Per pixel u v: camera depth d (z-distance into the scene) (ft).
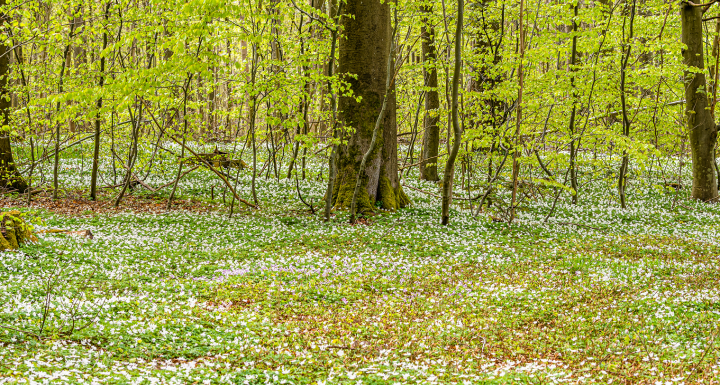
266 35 48.08
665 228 55.88
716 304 28.40
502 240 49.65
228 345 23.88
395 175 65.41
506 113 68.44
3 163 68.08
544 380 19.45
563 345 24.85
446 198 54.70
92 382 17.66
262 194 72.33
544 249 46.26
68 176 81.66
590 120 71.56
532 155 58.08
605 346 24.13
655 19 63.31
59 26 48.26
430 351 24.13
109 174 84.99
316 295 33.53
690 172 93.04
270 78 50.60
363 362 22.38
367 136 62.28
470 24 70.95
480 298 32.65
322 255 44.47
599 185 84.07
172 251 43.86
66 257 38.52
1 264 34.45
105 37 59.67
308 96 54.49
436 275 38.52
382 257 43.62
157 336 24.27
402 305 31.68
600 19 62.95
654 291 31.73
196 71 41.78
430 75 81.51
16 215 40.27
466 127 70.59
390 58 54.65
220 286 34.47
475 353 23.90
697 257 41.81
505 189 76.59
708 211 64.80
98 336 23.43
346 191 63.05
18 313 24.95
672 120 73.31
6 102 64.28
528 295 32.65
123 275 35.81
